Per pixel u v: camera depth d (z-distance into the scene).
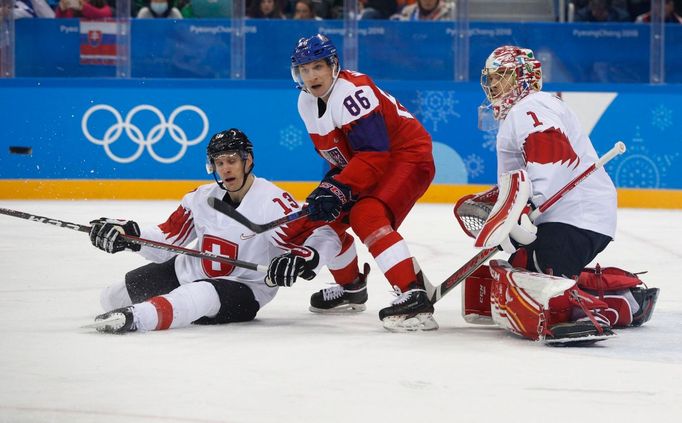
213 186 14.59
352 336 13.60
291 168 35.75
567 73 36.44
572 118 14.04
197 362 11.71
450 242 25.20
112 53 35.59
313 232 14.28
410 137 14.86
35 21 35.38
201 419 9.34
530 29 36.22
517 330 13.30
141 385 10.57
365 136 14.03
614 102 35.66
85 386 10.50
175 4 35.69
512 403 10.08
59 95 35.12
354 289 15.67
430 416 9.57
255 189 14.30
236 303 14.16
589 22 36.22
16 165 35.16
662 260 22.73
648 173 35.59
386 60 36.19
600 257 23.23
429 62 36.25
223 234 14.26
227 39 35.81
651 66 36.34
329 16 35.97
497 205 13.01
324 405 9.88
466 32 36.16
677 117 35.59
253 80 35.56
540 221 13.95
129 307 13.38
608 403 10.13
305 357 12.12
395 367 11.62
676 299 17.33
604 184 14.03
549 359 12.20
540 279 12.84
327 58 14.09
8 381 10.70
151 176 35.38
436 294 14.27
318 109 14.58
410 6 36.34
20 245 23.67
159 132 35.38
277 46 35.94
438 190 35.72
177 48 35.72
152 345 12.62
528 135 13.53
